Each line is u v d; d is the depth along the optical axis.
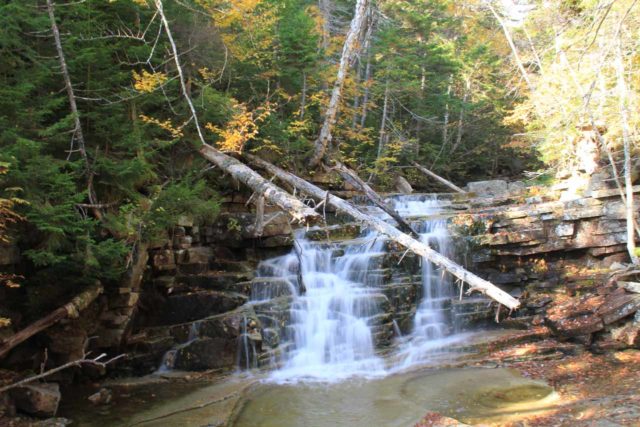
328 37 17.80
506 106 20.69
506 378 8.36
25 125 7.01
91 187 7.94
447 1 21.66
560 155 14.47
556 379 8.16
